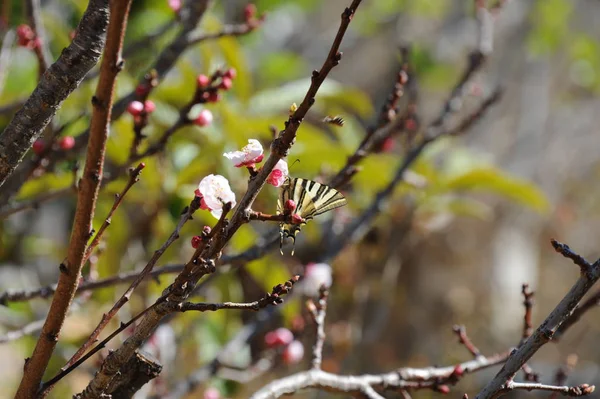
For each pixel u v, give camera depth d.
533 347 3.14
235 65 6.68
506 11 12.95
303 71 12.48
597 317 13.65
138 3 7.90
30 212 8.53
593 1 14.44
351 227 6.08
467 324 10.55
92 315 6.92
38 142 4.79
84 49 2.92
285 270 6.66
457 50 12.34
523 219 11.79
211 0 5.44
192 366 6.84
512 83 12.73
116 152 6.32
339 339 8.88
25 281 8.20
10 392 9.53
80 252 2.67
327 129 8.62
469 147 12.05
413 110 6.23
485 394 3.17
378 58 13.35
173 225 6.61
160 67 5.36
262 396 4.04
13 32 6.29
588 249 15.93
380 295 9.53
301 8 12.41
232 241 6.48
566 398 4.97
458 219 10.91
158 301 2.80
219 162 6.49
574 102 14.78
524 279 11.37
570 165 14.84
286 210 2.73
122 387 3.23
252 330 5.97
